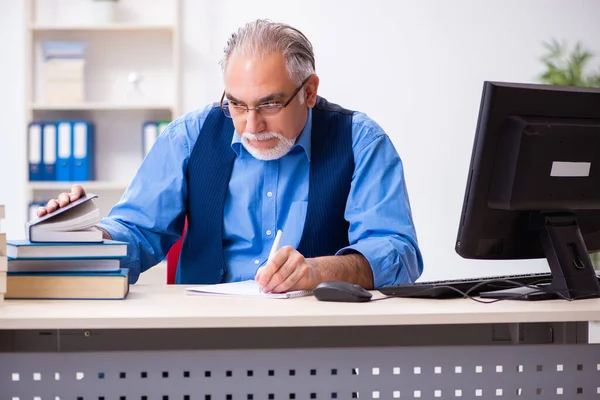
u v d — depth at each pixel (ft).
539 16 14.65
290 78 6.01
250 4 14.58
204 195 6.86
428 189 14.74
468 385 4.75
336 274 5.49
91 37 14.53
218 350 4.58
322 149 6.83
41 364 4.52
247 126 6.06
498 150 5.20
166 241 7.06
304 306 4.72
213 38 14.62
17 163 14.74
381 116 14.67
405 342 5.61
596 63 14.73
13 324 4.25
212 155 6.91
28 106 14.06
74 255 5.12
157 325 4.28
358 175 6.68
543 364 4.79
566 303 4.96
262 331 5.47
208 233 6.82
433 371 4.71
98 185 14.07
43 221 5.23
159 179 6.93
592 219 5.67
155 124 14.08
